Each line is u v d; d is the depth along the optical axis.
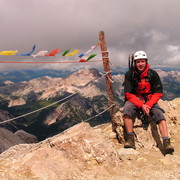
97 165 5.33
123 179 4.58
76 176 4.73
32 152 6.23
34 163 5.04
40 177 4.50
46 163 4.98
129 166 5.40
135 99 6.83
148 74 6.82
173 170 5.08
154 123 7.49
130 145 6.77
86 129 7.43
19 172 4.72
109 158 5.47
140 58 6.66
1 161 5.75
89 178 4.60
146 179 4.59
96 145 5.65
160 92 6.87
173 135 7.84
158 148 6.82
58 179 4.51
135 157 6.13
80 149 5.68
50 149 5.95
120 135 7.75
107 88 9.20
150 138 7.18
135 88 7.06
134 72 6.93
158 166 5.44
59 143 6.06
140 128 7.36
